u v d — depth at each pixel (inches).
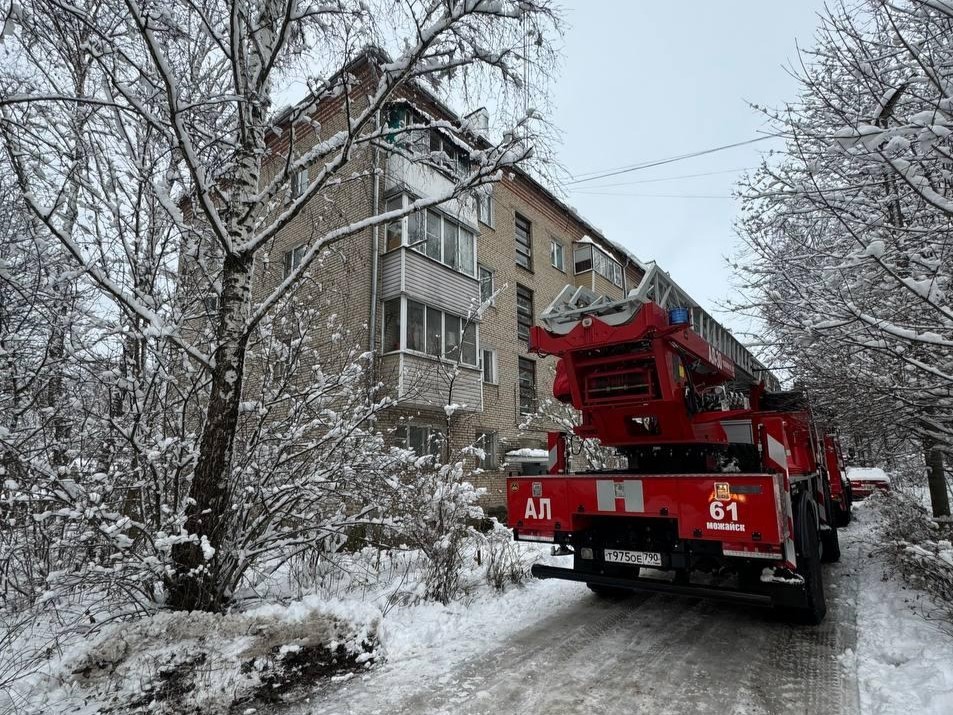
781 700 127.5
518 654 163.6
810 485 244.5
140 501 183.8
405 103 243.0
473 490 258.7
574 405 213.3
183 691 134.7
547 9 211.2
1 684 133.0
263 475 203.8
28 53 191.8
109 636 149.3
